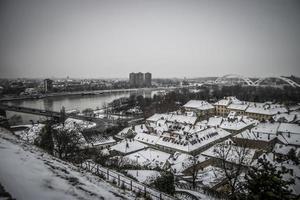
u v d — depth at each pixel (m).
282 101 183.62
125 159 67.25
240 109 146.75
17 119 144.38
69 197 12.04
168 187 31.08
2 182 10.50
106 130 114.00
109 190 17.39
